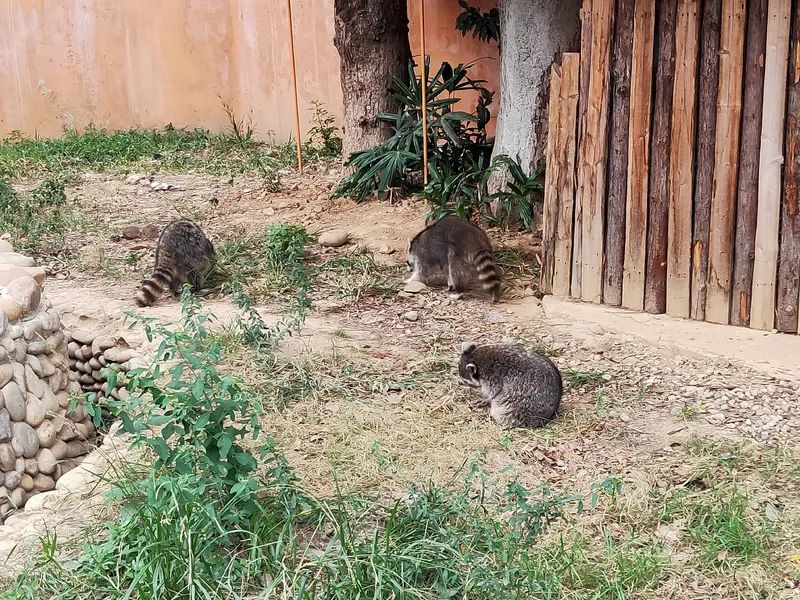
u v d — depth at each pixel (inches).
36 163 412.2
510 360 206.7
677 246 245.0
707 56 235.6
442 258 269.0
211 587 159.8
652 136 243.6
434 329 250.1
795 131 230.2
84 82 467.5
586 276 256.8
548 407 205.5
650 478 189.8
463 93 401.7
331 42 429.1
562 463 195.6
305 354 233.9
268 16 442.3
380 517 178.4
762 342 235.1
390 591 160.4
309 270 286.5
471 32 397.4
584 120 250.4
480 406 213.6
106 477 189.9
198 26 457.1
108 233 323.0
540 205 309.9
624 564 168.4
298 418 208.5
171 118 468.1
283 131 450.6
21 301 221.1
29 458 210.4
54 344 229.5
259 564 164.7
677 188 242.5
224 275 284.0
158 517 164.4
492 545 167.6
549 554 169.5
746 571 167.6
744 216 238.1
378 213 331.6
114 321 258.7
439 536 171.8
